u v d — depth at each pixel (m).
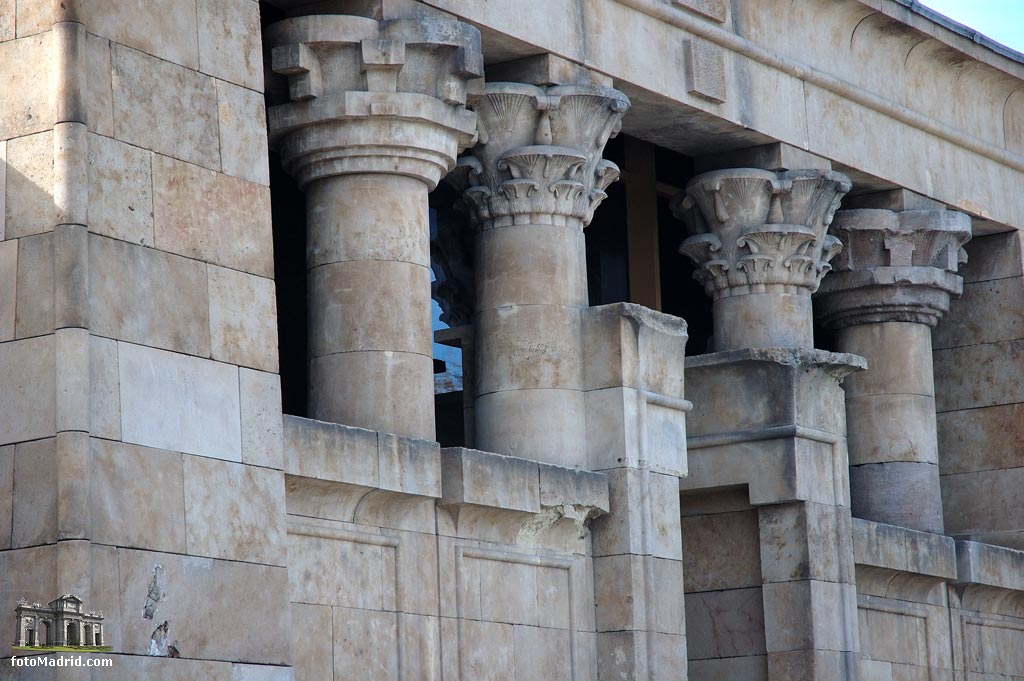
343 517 56.28
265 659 50.28
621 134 78.81
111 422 47.47
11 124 48.59
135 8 50.22
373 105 59.28
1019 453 87.38
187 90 51.19
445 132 61.03
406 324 60.06
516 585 62.31
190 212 50.62
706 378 72.62
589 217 67.31
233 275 51.47
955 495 88.56
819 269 76.12
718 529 73.25
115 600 46.66
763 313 74.62
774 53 75.19
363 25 59.66
